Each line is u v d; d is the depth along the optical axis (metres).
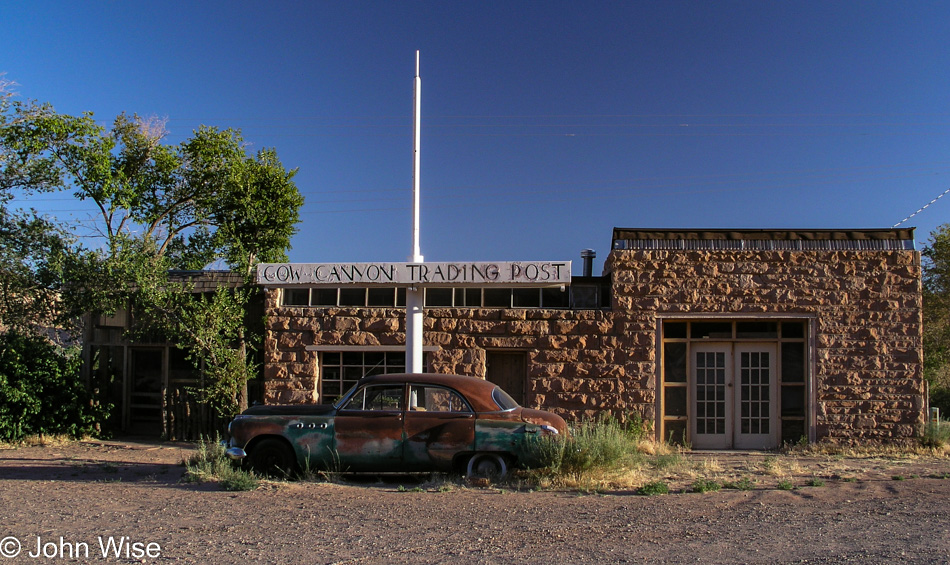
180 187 20.97
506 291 15.54
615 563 6.28
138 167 20.81
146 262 16.23
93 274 16.31
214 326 15.47
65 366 16.56
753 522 7.84
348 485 10.30
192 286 16.31
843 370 14.64
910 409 14.55
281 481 10.44
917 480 10.62
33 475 11.64
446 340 15.16
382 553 6.64
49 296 17.58
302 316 15.53
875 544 6.85
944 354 24.08
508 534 7.34
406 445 10.52
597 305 15.46
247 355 16.42
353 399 10.81
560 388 14.87
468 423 10.49
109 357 17.77
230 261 20.83
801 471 11.51
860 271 14.80
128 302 17.06
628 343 14.84
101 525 7.77
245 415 10.84
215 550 6.76
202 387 16.78
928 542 6.91
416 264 12.44
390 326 15.32
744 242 15.01
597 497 9.34
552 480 10.20
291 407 11.01
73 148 18.80
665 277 14.92
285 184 21.17
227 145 20.91
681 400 15.14
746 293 14.83
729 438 15.06
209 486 10.20
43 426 16.08
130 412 17.61
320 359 15.58
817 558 6.38
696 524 7.75
